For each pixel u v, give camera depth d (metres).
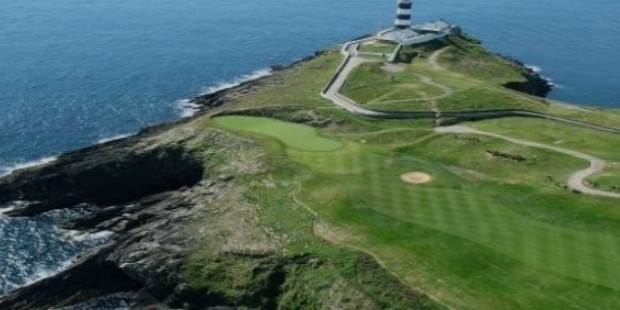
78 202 74.25
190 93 113.69
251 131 79.56
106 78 119.56
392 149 74.19
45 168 76.62
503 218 56.66
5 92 109.06
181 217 65.19
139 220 67.88
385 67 107.81
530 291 46.84
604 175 65.44
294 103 89.31
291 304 52.91
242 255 57.56
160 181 76.44
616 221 55.84
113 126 96.75
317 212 60.16
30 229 68.81
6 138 90.81
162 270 57.94
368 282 50.81
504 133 79.00
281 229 59.09
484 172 67.88
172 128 87.50
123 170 76.38
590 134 78.69
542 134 78.62
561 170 67.75
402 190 62.81
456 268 50.09
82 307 57.00
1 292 59.34
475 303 46.50
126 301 57.59
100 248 63.47
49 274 61.75
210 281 56.47
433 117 84.25
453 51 120.62
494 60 121.62
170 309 56.31
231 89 109.25
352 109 86.44
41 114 100.19
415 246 53.16
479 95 91.44
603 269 48.41
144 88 115.06
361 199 61.16
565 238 53.12
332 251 54.66
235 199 65.88
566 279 47.47
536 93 119.31
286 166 69.62
